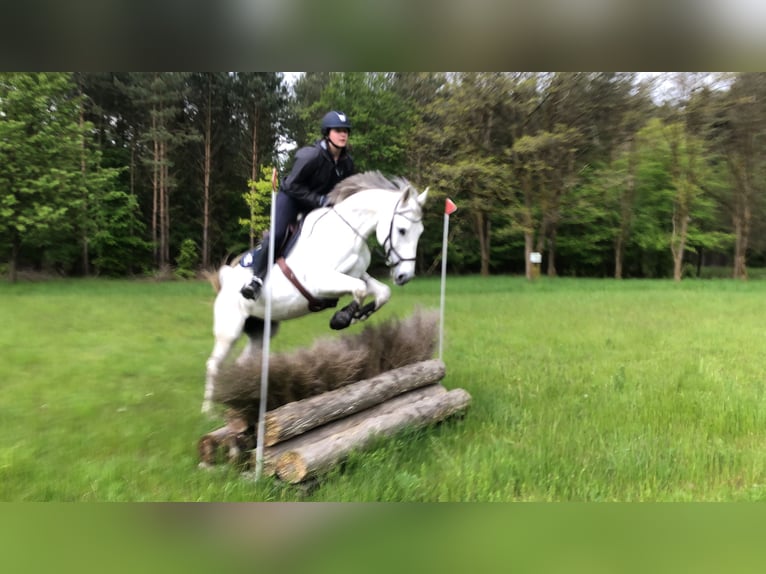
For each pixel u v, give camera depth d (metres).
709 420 4.67
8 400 5.44
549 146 21.98
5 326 9.98
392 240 4.39
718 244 29.64
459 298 15.70
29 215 19.98
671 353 7.68
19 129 19.75
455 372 6.40
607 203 28.27
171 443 4.27
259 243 4.91
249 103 26.86
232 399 3.75
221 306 4.98
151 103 26.30
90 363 7.11
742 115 24.73
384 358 4.75
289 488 3.43
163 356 7.63
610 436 4.28
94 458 4.00
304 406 3.66
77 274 26.98
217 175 29.19
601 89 21.83
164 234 27.86
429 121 24.67
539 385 5.83
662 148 26.52
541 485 3.47
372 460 3.63
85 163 24.22
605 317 11.49
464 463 3.69
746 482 3.57
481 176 22.48
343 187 4.64
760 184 26.47
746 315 11.88
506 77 21.23
